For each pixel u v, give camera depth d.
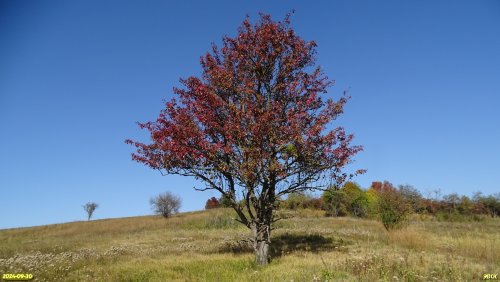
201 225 39.09
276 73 15.38
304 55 15.48
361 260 12.44
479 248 16.77
